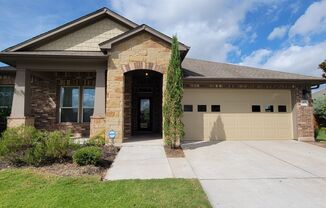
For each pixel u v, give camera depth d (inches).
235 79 458.9
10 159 268.5
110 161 292.8
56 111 510.6
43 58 401.1
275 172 255.4
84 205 167.5
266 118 476.7
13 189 195.6
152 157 315.3
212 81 462.6
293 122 477.7
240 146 402.6
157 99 582.2
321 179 233.3
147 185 207.9
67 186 201.6
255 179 232.2
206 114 468.8
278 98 482.9
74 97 522.0
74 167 255.3
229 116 472.1
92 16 475.2
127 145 389.7
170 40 411.2
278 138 475.8
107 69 414.3
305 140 464.4
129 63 409.1
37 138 295.0
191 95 469.4
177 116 370.9
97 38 484.7
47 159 274.4
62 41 477.7
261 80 462.3
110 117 401.7
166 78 406.9
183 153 341.7
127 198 179.5
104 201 173.9
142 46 413.7
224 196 191.0
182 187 204.2
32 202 172.1
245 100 476.4
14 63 422.6
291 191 202.1
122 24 489.4
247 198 187.5
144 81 590.2
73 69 418.0
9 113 496.4
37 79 509.0
